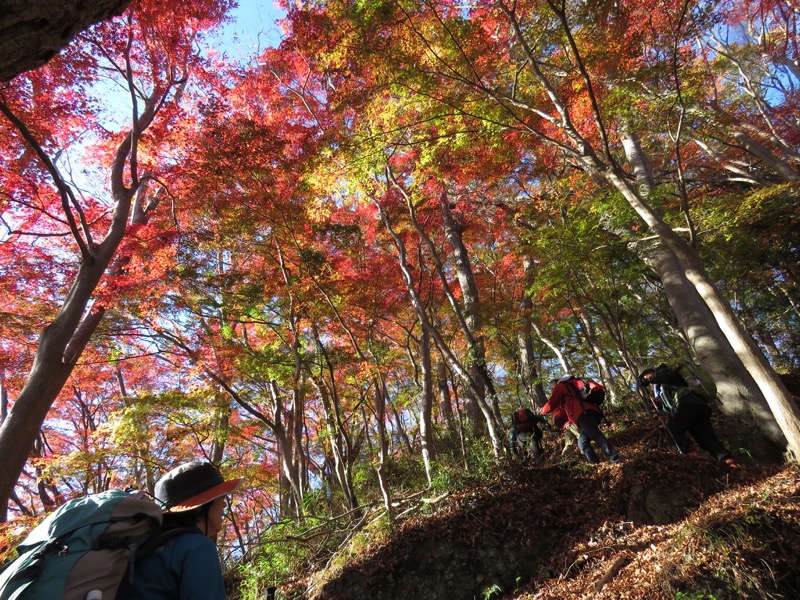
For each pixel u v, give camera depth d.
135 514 1.60
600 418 6.96
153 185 13.36
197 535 1.68
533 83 8.16
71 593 1.33
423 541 6.32
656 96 7.68
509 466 6.96
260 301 10.98
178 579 1.54
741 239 10.16
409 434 18.14
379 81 7.08
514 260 14.37
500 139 7.64
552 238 8.98
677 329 12.47
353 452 9.93
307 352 11.77
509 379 14.39
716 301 5.03
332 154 8.02
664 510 5.34
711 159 13.94
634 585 4.02
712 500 5.10
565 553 5.48
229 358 11.35
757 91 14.65
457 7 6.70
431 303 12.30
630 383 11.21
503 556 5.84
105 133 10.18
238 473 12.73
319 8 7.60
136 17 8.14
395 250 13.20
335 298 10.43
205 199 9.92
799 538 3.84
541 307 11.80
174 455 13.02
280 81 12.23
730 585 3.61
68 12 2.12
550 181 11.27
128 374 16.94
